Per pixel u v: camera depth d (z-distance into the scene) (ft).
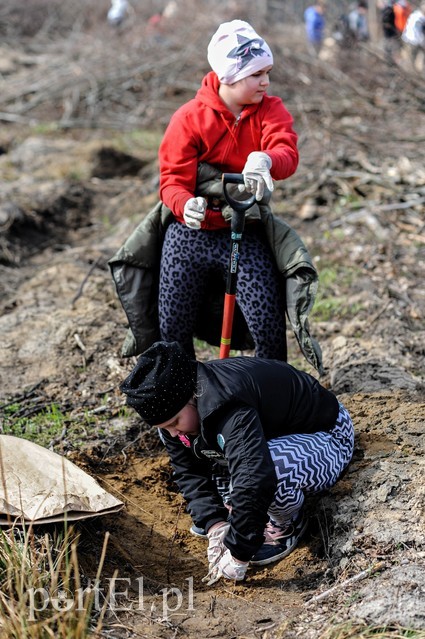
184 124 17.39
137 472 20.27
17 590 14.07
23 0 96.73
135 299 18.97
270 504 14.84
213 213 17.70
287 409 16.05
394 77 57.36
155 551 17.51
